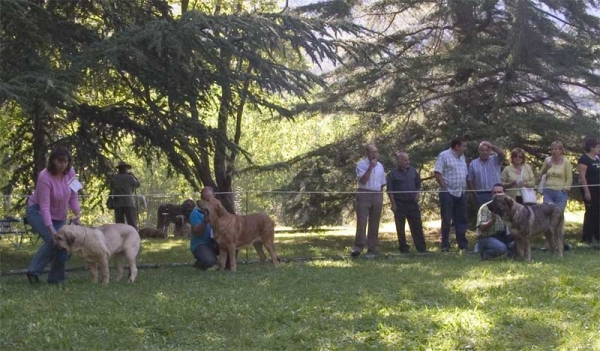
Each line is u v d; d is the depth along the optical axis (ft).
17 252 53.42
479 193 43.47
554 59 56.95
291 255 45.34
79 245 30.66
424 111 60.59
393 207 44.16
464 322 22.08
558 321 22.11
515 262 36.09
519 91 57.82
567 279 29.27
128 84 49.55
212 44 44.09
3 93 37.63
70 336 21.45
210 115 62.54
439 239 59.98
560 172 43.16
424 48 63.00
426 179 59.36
